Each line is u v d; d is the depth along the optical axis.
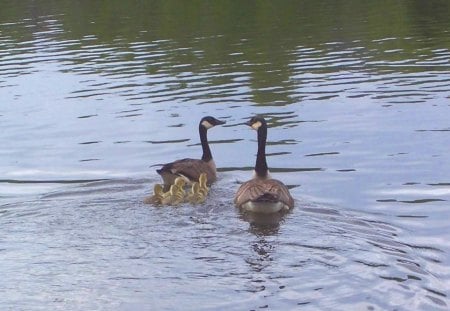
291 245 11.86
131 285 10.49
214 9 45.47
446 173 15.48
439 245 11.88
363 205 13.88
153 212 13.56
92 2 50.41
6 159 18.11
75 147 18.83
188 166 15.84
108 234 12.48
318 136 18.58
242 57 29.77
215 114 21.14
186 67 28.19
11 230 12.72
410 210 13.57
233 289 10.31
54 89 25.39
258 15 42.22
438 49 29.53
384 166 16.11
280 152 17.53
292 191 14.88
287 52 30.36
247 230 12.54
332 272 10.80
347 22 37.94
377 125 19.20
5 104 23.69
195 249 11.73
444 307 9.74
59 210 13.73
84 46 34.06
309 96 22.77
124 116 21.42
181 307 9.85
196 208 13.84
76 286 10.47
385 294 10.12
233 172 16.53
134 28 39.28
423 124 19.03
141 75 27.03
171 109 21.94
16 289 10.41
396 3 43.53
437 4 42.44
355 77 25.16
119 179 15.85
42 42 35.62
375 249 11.64
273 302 9.93
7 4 51.25
